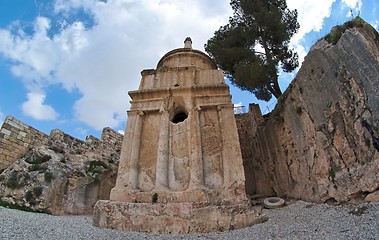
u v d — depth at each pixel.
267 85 23.34
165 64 20.36
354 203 9.89
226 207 11.12
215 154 13.62
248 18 25.34
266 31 23.83
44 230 9.06
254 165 23.05
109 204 11.54
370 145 9.34
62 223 11.38
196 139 13.79
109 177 21.39
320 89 12.49
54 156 18.66
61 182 17.33
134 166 13.39
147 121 15.27
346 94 10.67
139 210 11.16
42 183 16.27
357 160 10.12
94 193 19.48
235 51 23.25
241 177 12.37
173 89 15.93
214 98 15.48
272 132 18.59
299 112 14.45
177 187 12.73
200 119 14.87
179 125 14.84
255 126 22.91
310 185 13.36
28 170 16.62
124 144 14.27
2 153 16.64
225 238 8.92
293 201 14.83
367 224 7.41
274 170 18.59
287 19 25.38
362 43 9.88
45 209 15.66
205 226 10.49
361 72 9.83
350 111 10.45
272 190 19.05
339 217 8.98
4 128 17.06
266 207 14.54
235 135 13.84
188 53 20.44
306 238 7.51
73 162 19.77
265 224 10.59
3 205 14.62
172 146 14.16
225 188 12.15
